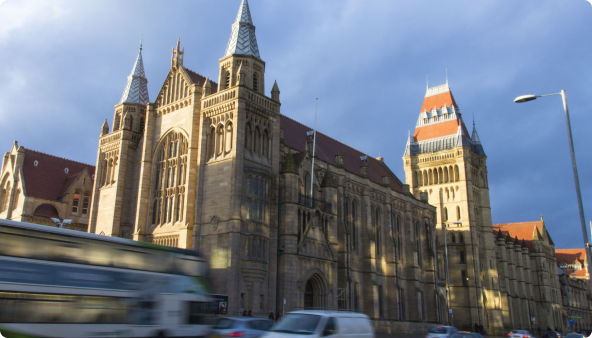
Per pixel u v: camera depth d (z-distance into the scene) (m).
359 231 77.81
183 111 64.12
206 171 58.38
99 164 73.69
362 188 79.94
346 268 70.25
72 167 87.56
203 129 60.00
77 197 82.06
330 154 83.31
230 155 56.22
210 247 55.06
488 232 114.69
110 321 25.36
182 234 57.88
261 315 53.56
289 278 56.72
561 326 155.25
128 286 26.55
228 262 52.50
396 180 105.56
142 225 63.16
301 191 65.88
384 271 82.38
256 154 59.00
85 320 24.34
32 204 75.94
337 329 22.86
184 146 63.06
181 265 29.91
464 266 107.25
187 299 29.56
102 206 70.75
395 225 88.31
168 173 64.12
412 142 121.19
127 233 67.31
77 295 24.23
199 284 30.70
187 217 58.19
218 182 56.56
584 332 174.62
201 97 62.59
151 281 27.80
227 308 50.69
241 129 56.62
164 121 66.38
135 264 27.27
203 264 31.56
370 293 74.75
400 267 86.31
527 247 143.88
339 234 71.88
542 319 145.50
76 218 80.88
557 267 175.12
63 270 23.97
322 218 65.31
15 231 22.73
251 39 63.88
